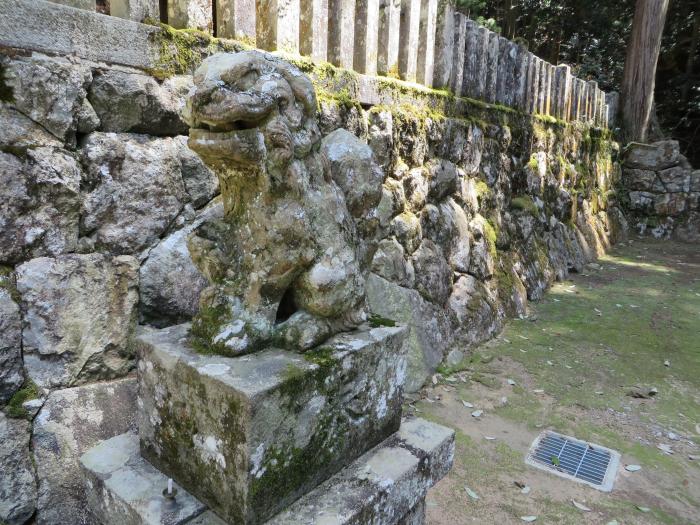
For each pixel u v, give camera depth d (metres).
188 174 2.24
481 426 2.89
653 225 8.69
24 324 1.81
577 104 7.01
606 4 10.27
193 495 1.48
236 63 1.33
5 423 1.77
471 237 4.29
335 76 2.81
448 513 2.20
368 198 1.76
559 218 6.36
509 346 4.01
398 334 1.78
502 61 4.84
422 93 3.63
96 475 1.57
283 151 1.38
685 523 2.21
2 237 1.73
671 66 11.30
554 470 2.54
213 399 1.36
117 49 1.93
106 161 1.96
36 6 1.70
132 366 2.11
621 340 4.26
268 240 1.49
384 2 3.29
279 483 1.39
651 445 2.81
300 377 1.40
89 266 1.95
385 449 1.74
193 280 2.26
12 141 1.72
